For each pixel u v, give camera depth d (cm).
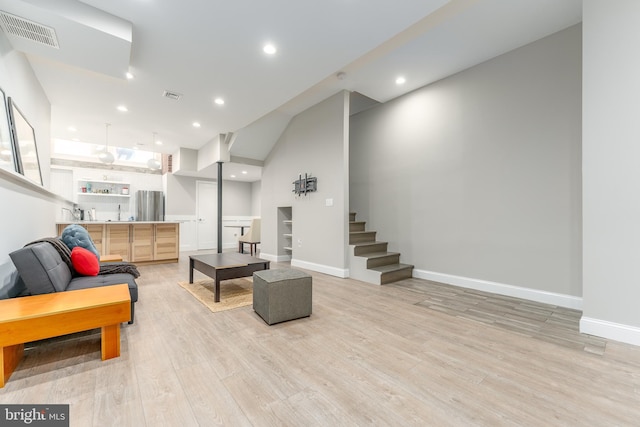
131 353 200
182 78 347
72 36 238
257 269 345
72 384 163
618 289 225
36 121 344
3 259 220
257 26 253
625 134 221
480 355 202
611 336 226
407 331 243
